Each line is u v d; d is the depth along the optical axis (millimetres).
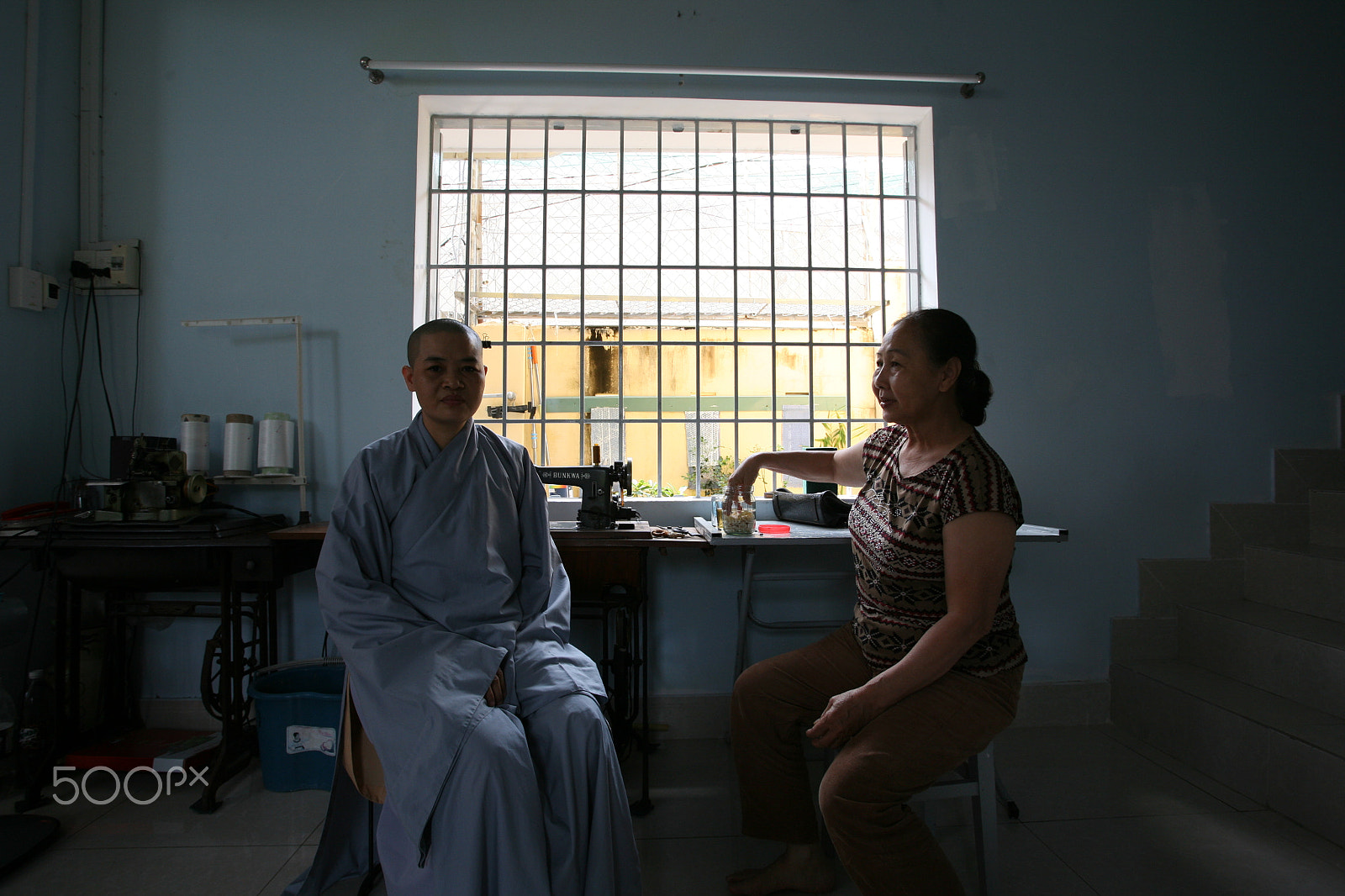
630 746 2365
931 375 1345
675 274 3617
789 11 2621
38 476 2359
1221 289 2676
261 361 2484
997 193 2629
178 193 2502
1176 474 2639
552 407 4949
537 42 2568
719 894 1597
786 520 2342
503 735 1248
